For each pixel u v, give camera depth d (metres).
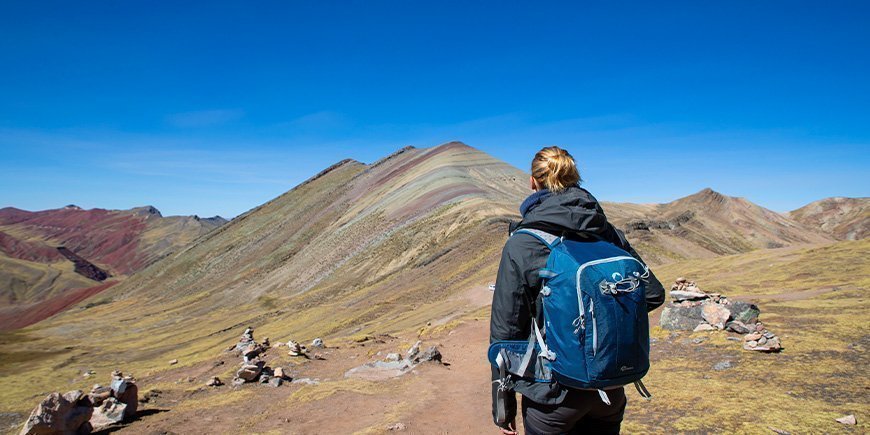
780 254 38.66
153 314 124.12
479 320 25.42
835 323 12.61
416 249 94.62
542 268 2.30
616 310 2.18
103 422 9.86
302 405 10.71
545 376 2.34
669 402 8.14
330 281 103.12
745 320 13.14
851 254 30.44
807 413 6.99
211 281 156.38
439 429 8.09
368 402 10.51
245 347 18.06
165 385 14.21
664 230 144.50
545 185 2.65
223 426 9.63
